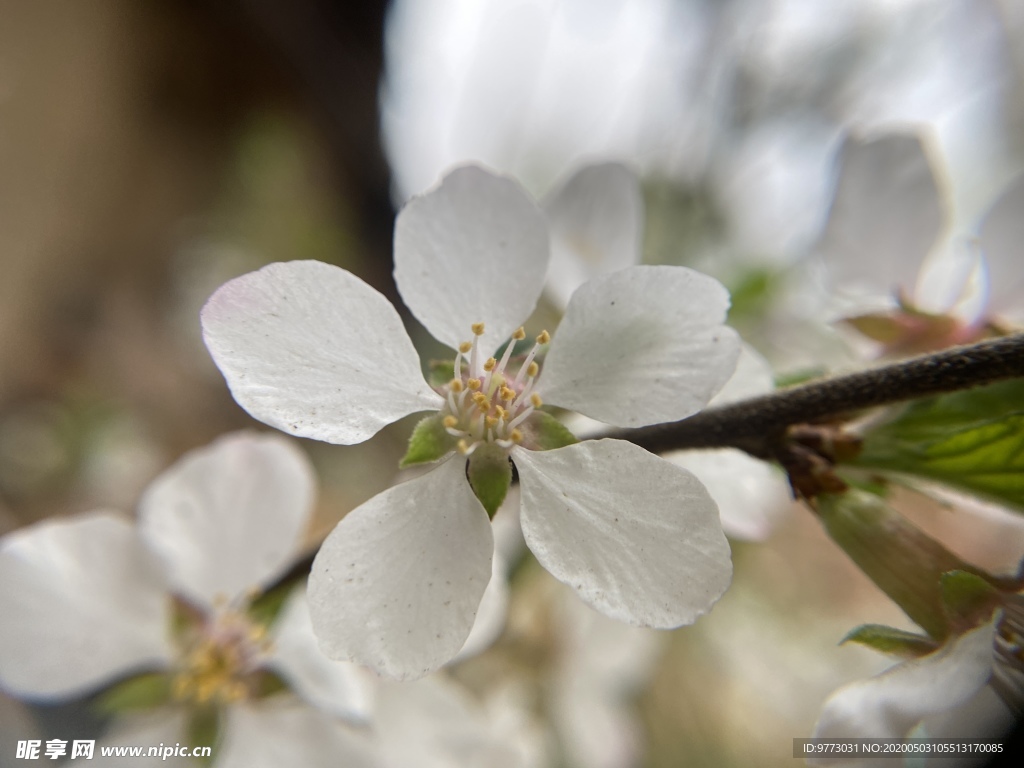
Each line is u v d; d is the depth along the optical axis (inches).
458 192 1.8
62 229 7.0
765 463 2.0
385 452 6.9
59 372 6.4
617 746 4.0
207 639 2.3
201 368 7.9
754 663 5.7
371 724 2.3
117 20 7.8
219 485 2.3
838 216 2.3
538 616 3.8
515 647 3.8
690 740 5.4
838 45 6.0
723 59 6.2
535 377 1.8
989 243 2.2
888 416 1.8
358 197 9.6
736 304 4.1
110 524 2.2
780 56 6.2
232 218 8.8
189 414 7.4
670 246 5.5
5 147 6.5
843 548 1.8
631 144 6.6
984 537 3.9
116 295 7.4
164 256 8.0
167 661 2.3
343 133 9.3
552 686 3.8
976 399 1.8
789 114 6.0
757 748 5.4
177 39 8.3
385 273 9.6
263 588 2.2
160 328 7.7
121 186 7.7
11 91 6.6
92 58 7.5
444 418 1.8
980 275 2.2
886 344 2.2
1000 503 1.8
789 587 5.9
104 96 7.6
